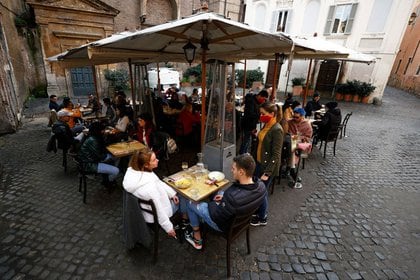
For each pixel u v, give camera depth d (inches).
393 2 511.5
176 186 112.9
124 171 182.1
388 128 374.3
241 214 90.2
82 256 109.8
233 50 175.8
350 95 599.5
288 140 157.2
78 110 273.1
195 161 218.4
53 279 98.3
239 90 687.1
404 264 111.7
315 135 255.0
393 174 209.0
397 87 993.5
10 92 311.6
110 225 130.6
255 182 93.7
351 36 572.7
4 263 105.0
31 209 143.0
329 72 634.8
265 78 761.6
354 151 264.7
